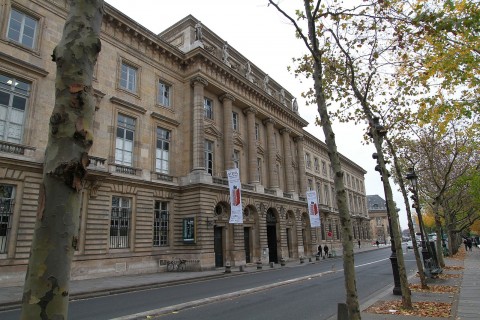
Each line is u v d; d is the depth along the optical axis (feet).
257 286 61.11
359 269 90.58
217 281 73.36
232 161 119.24
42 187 9.47
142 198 90.99
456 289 48.57
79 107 10.32
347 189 258.98
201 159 104.37
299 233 154.20
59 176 9.46
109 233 81.76
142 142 94.94
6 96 68.18
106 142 85.51
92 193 78.59
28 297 8.61
